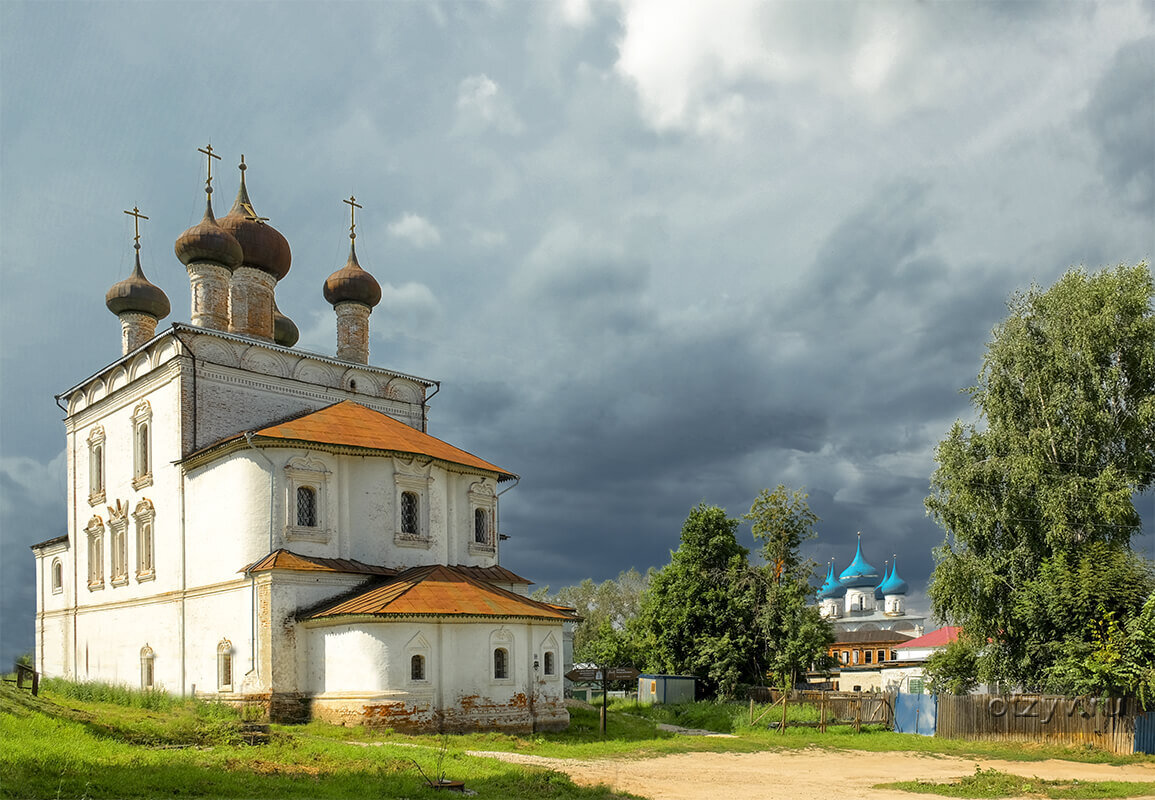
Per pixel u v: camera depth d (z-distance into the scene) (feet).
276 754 64.28
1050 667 104.58
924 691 150.82
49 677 128.06
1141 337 113.80
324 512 107.96
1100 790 68.74
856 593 372.17
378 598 97.14
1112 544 106.73
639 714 138.72
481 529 126.00
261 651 99.96
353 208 155.33
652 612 166.30
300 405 129.49
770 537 162.20
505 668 99.60
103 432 137.39
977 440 119.44
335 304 150.30
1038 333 120.47
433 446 122.52
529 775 63.87
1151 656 94.58
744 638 155.63
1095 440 112.78
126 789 46.65
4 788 43.34
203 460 113.50
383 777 57.52
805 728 116.67
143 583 123.65
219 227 133.28
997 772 73.36
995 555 113.80
